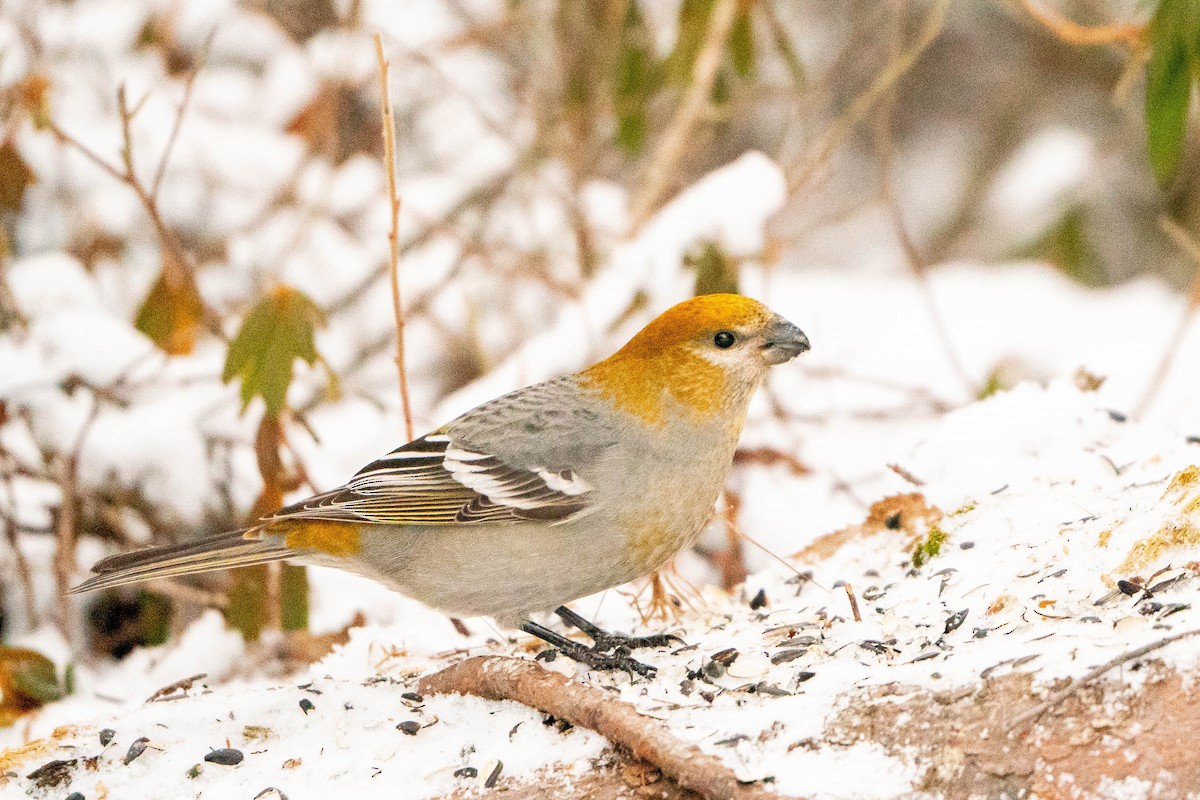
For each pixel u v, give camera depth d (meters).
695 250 11.87
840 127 13.42
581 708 6.26
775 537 11.21
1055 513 7.88
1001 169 17.80
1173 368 13.52
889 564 8.34
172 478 11.41
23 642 10.88
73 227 13.25
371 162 15.12
